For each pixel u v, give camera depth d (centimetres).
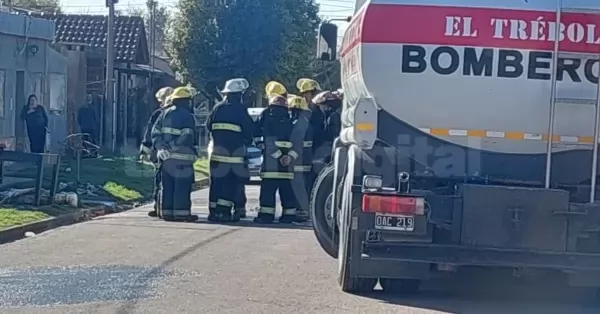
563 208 881
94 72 3719
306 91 1655
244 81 1669
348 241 941
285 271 1112
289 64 4622
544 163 919
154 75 4281
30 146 2377
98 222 1636
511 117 906
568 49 894
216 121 1653
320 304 918
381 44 904
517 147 915
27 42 2695
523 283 1058
